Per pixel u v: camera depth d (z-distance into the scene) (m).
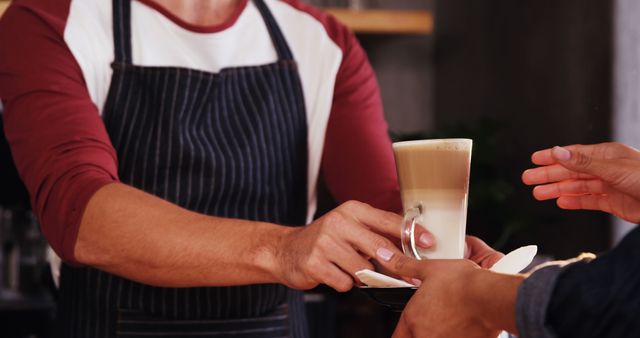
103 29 1.62
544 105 3.38
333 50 1.76
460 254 1.21
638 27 2.92
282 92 1.71
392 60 4.24
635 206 1.23
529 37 3.47
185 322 1.59
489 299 0.98
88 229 1.32
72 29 1.56
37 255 3.42
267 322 1.64
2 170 3.52
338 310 3.58
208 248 1.29
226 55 1.70
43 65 1.51
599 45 3.04
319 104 1.73
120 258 1.32
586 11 3.10
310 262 1.22
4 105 1.54
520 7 3.52
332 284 1.23
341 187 1.75
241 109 1.68
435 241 1.19
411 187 1.21
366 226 1.25
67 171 1.39
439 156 1.18
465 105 3.98
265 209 1.69
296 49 1.76
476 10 3.86
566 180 1.29
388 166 1.72
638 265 0.87
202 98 1.65
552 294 0.91
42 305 3.35
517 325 0.93
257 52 1.74
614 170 1.14
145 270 1.32
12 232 3.43
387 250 1.17
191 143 1.62
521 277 0.98
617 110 2.96
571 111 3.20
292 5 1.82
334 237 1.22
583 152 1.26
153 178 1.61
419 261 1.10
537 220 3.21
